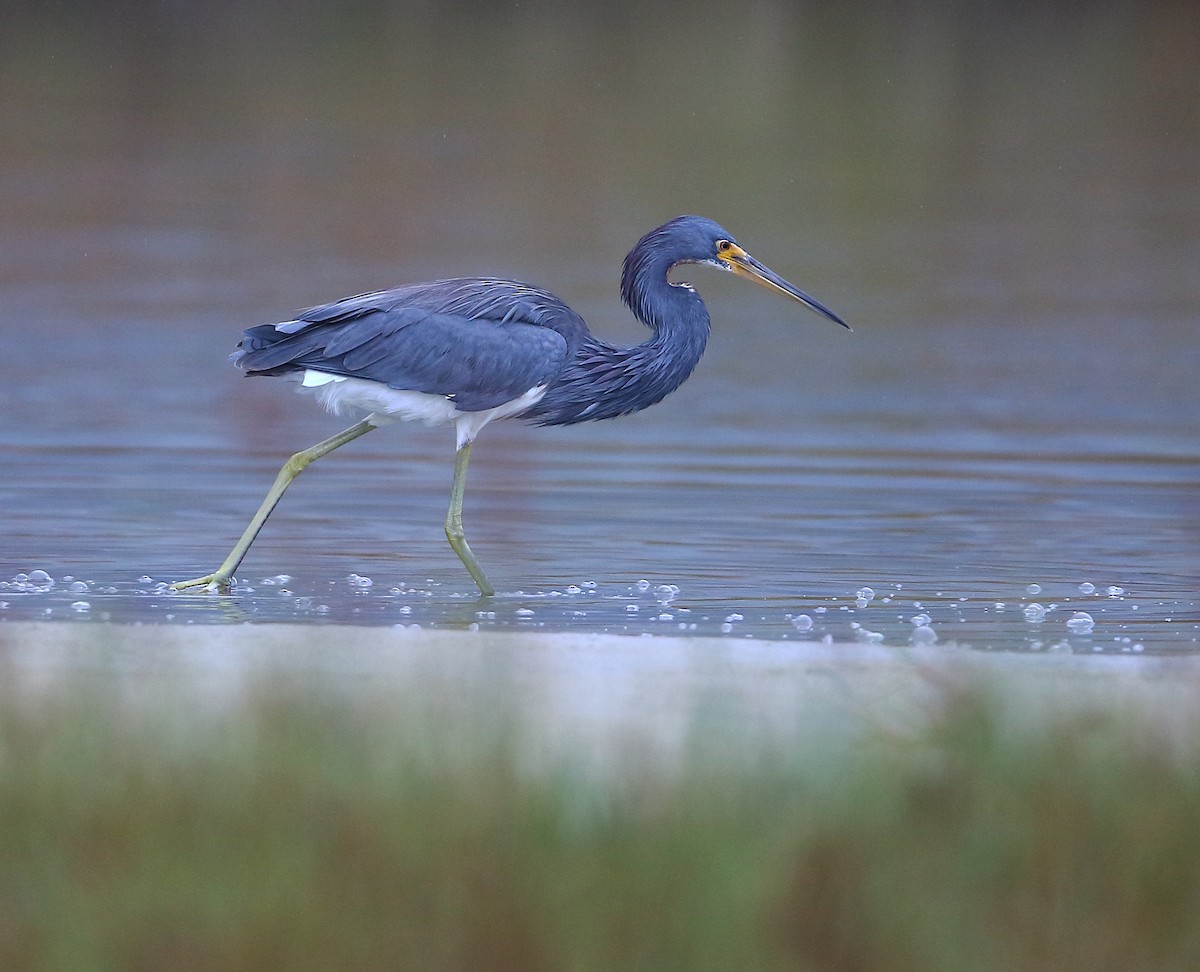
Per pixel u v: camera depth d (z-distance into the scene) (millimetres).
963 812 6797
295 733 7344
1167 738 7465
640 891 6191
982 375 24047
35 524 14977
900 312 28703
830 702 8719
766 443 19734
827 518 15859
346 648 10305
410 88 52656
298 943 6012
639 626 11641
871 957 6145
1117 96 53906
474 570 12875
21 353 24094
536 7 69125
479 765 6977
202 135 45250
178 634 10688
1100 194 40438
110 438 19094
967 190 40688
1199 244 35031
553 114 49375
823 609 12320
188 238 33812
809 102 52094
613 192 39406
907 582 13328
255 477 17406
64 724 7410
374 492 16906
